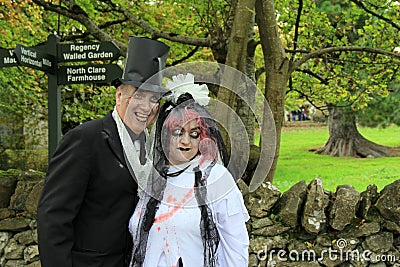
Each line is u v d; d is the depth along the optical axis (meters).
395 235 3.63
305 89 7.47
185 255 2.09
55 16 7.09
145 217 2.13
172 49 7.17
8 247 4.12
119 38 7.53
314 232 3.63
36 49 4.02
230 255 2.17
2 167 8.86
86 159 2.12
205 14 6.14
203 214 2.12
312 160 14.21
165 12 7.14
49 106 4.29
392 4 6.25
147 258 2.11
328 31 6.80
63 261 2.06
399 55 4.80
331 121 15.71
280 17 6.48
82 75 4.21
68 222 2.09
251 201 3.76
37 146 9.79
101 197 2.15
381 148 15.30
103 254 2.15
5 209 4.16
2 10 6.65
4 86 7.85
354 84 6.84
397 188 3.61
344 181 10.07
